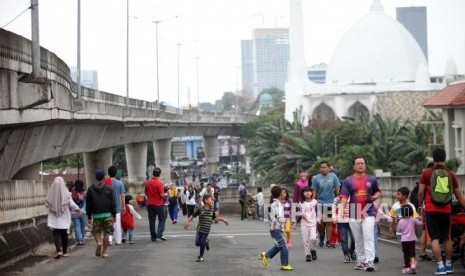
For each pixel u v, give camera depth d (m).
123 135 68.56
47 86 23.03
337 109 146.25
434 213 17.56
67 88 36.34
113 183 25.97
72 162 89.75
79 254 22.80
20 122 23.33
